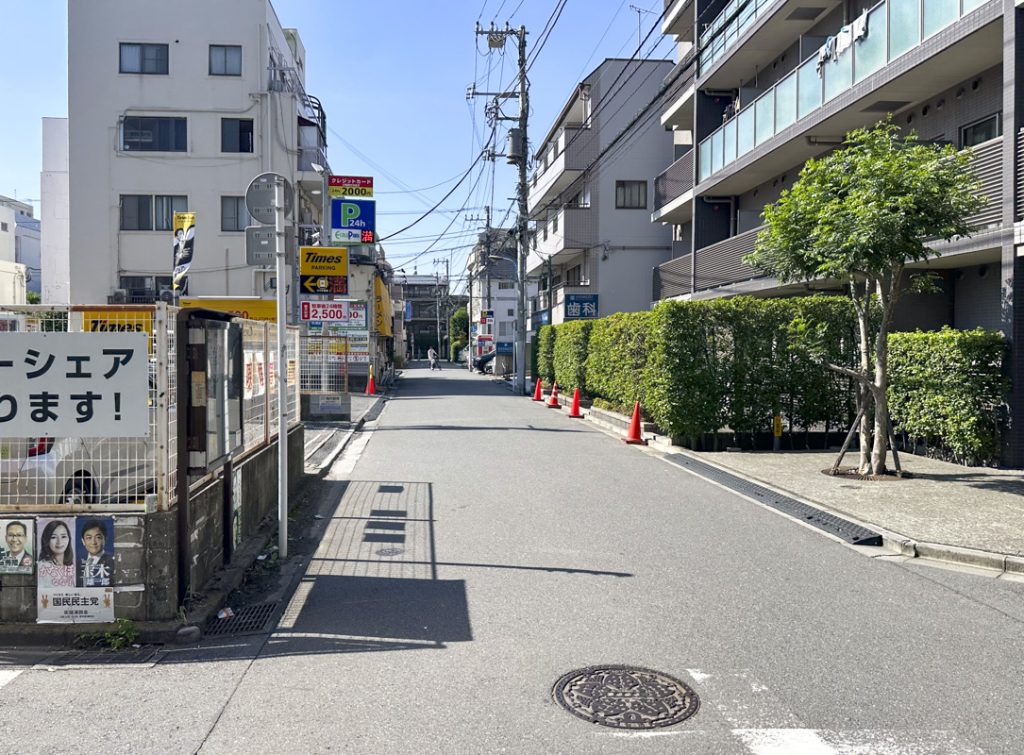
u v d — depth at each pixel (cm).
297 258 2295
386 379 4103
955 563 710
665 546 764
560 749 370
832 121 1623
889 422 1253
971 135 1384
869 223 945
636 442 1559
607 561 710
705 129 2384
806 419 1446
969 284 1449
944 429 1209
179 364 547
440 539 790
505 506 946
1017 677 457
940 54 1262
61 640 514
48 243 3912
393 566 695
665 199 2758
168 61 3045
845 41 1520
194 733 386
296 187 3156
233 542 685
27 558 520
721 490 1062
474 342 7625
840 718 404
